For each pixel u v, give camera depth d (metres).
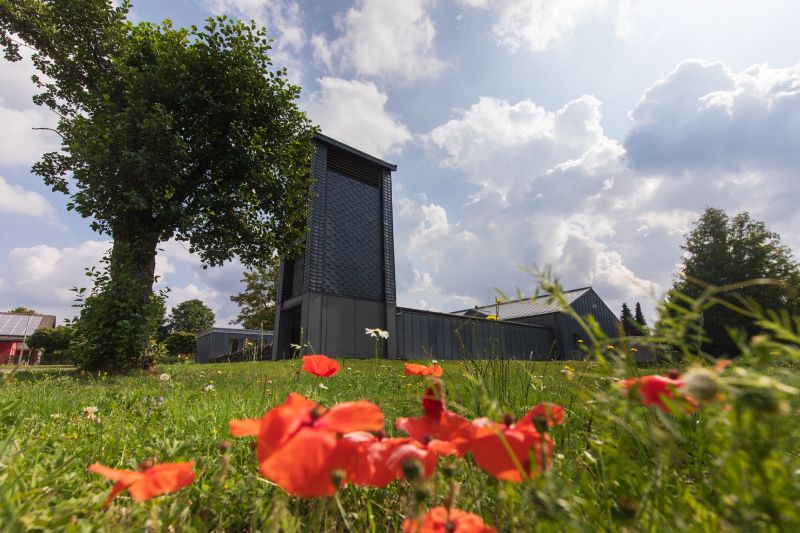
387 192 19.09
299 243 15.24
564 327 24.17
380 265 17.77
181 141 9.95
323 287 15.80
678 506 0.72
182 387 4.06
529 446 0.70
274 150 12.45
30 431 1.85
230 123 11.52
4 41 12.13
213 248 11.65
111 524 0.85
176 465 0.73
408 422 0.78
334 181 17.53
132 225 10.27
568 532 0.69
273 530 0.78
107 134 9.41
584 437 1.26
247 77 11.70
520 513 0.81
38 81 12.57
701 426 0.87
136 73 10.29
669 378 0.71
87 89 12.62
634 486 0.78
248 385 3.57
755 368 0.50
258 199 12.27
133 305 8.81
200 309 59.84
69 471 1.23
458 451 0.75
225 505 1.08
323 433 0.61
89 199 9.64
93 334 8.34
